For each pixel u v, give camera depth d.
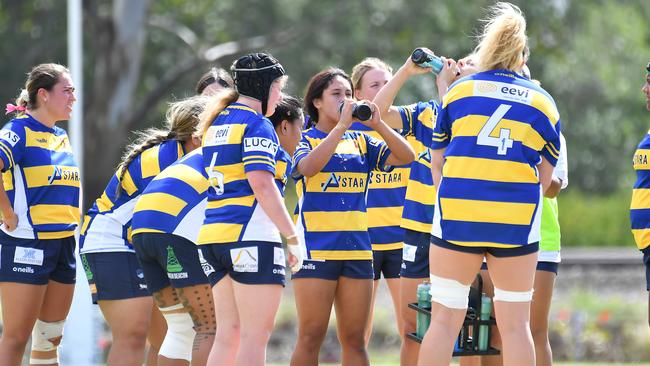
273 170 19.84
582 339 48.19
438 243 20.02
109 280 23.45
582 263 60.62
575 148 117.62
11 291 23.66
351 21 100.50
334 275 22.59
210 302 22.44
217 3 106.44
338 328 23.11
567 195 102.69
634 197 24.25
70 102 24.30
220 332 20.55
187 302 22.41
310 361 22.84
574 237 91.06
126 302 23.41
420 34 101.19
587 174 121.62
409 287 24.66
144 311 23.55
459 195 19.64
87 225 24.05
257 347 19.92
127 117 95.12
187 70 97.50
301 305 22.75
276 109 22.16
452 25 100.69
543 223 23.80
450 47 100.56
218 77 26.38
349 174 22.77
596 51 111.50
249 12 105.69
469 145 19.70
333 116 23.16
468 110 19.81
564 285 59.78
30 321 23.91
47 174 23.92
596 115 117.75
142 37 94.69
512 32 20.03
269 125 20.19
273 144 20.00
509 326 19.95
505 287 19.94
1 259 23.62
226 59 101.56
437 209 20.09
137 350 23.48
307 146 23.03
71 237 24.56
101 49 94.75
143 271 23.06
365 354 23.02
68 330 40.50
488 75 20.05
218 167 20.31
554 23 104.88
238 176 20.12
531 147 19.69
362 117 21.86
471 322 21.02
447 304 20.00
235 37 105.81
